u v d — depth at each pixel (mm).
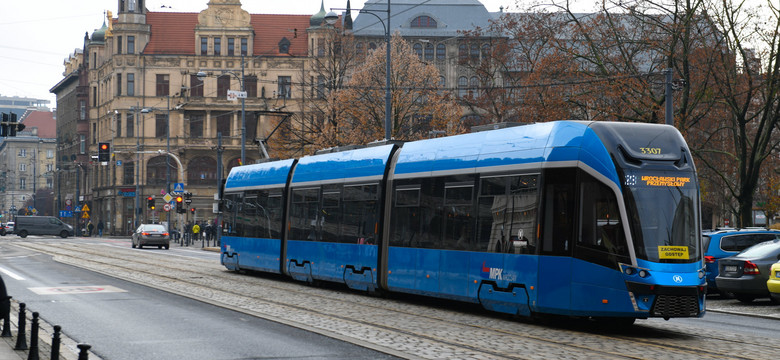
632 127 18469
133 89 111812
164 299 24953
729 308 25812
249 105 110125
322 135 64750
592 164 18016
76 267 40250
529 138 19672
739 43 43281
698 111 51438
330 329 18156
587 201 17953
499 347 15555
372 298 25594
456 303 24328
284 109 109625
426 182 23203
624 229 17375
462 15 112812
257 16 115688
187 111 110938
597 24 49406
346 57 73312
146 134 111938
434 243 22531
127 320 19844
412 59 65250
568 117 49438
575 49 50969
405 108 63219
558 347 15578
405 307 22969
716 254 29391
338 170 28234
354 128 63750
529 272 18875
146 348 15562
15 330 17531
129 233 113125
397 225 24422
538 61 55312
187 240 77188
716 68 45125
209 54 111625
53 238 100062
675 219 17719
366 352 15008
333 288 29125
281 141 68125
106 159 66125
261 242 33781
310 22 112688
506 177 20031
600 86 47219
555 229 18422
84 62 133625
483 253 20500
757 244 27859
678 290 17109
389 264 24625
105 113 119062
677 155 18297
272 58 111312
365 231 25938
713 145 57312
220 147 73312
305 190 30406
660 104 45250
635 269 17156
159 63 111812
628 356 14508
